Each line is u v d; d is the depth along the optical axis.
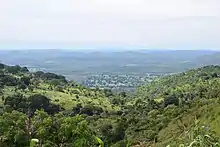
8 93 82.06
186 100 74.44
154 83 130.12
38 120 19.69
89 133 19.64
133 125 56.44
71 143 19.39
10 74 105.06
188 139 6.29
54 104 78.25
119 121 57.31
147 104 81.19
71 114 73.75
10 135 18.50
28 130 18.94
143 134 49.38
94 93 105.88
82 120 20.19
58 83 108.81
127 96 114.75
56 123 19.77
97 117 67.56
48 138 19.00
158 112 63.75
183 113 51.50
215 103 40.25
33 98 73.50
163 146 27.08
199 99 60.50
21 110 68.19
